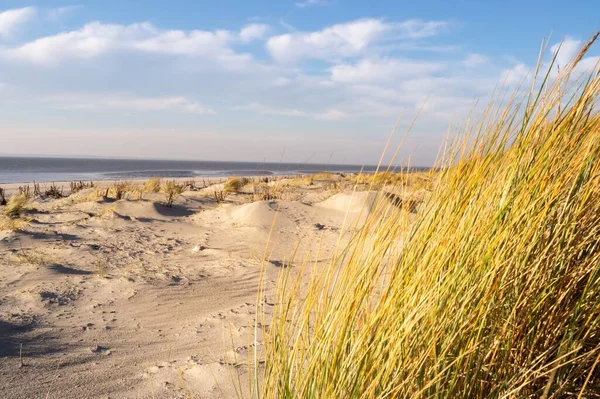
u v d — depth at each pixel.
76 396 3.04
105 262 7.51
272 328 1.93
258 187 18.92
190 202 14.83
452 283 1.51
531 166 1.66
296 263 7.30
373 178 1.77
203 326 4.64
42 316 4.93
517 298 1.54
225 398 2.80
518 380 1.40
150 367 3.57
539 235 1.58
